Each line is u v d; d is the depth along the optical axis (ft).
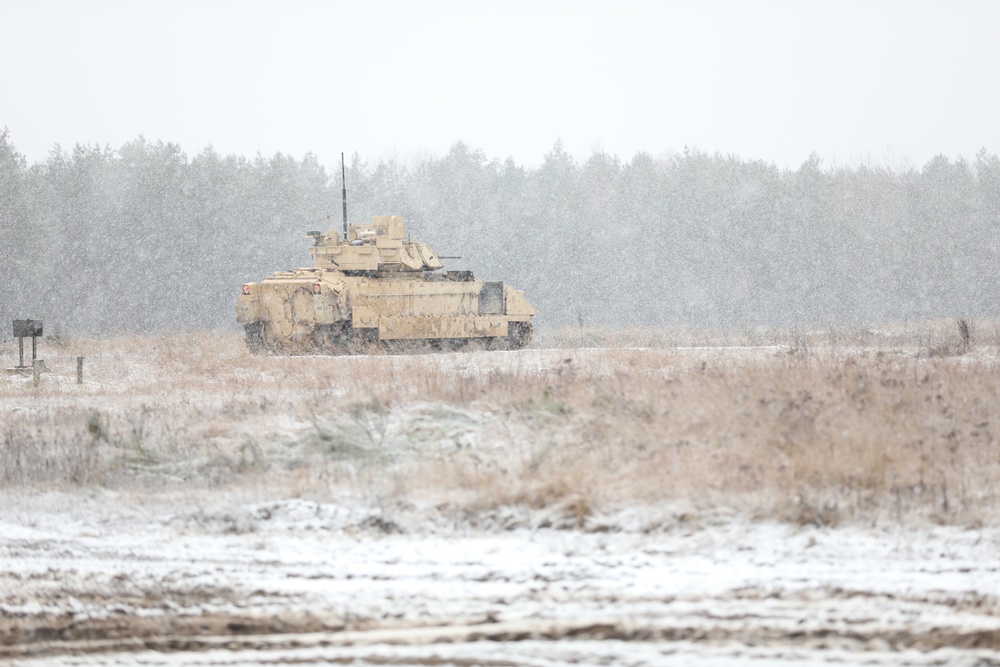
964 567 123.65
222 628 114.93
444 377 252.83
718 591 117.91
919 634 106.11
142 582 129.80
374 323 407.23
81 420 233.55
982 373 224.33
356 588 123.95
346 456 192.54
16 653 111.24
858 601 114.21
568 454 174.50
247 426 218.59
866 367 236.84
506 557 133.39
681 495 150.92
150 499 170.19
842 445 165.17
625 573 124.77
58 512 165.48
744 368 231.50
